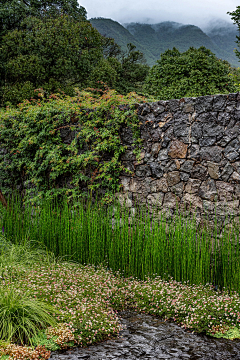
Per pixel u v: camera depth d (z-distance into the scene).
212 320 3.21
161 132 5.53
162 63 14.94
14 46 16.08
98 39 18.44
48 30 16.39
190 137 5.14
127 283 4.32
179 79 14.29
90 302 3.43
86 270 4.59
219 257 4.21
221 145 4.78
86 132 6.48
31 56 15.83
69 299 3.37
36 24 16.70
